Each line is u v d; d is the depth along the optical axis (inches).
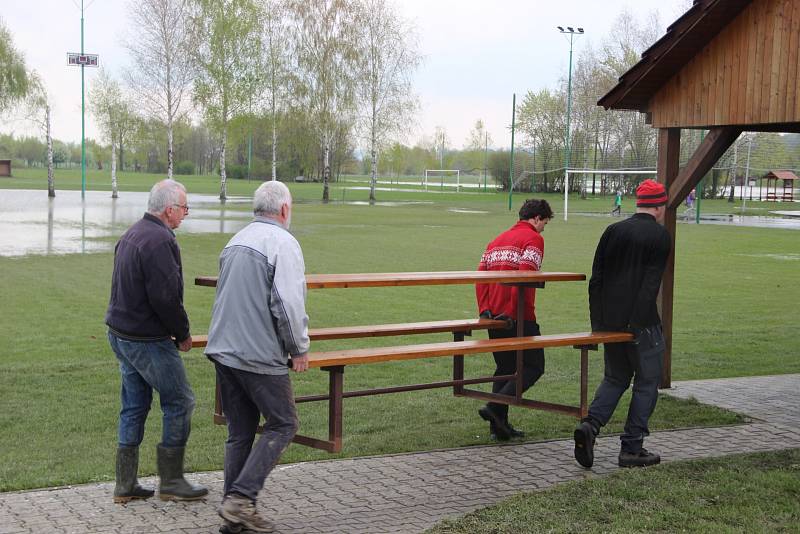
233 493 181.9
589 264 859.4
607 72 2795.3
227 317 184.2
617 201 1914.4
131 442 203.9
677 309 593.6
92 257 847.7
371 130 2405.3
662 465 233.8
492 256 272.8
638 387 241.0
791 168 2743.6
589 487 212.7
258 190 190.5
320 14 2373.3
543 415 302.2
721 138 323.9
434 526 185.8
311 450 252.5
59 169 5206.7
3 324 486.9
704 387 349.7
